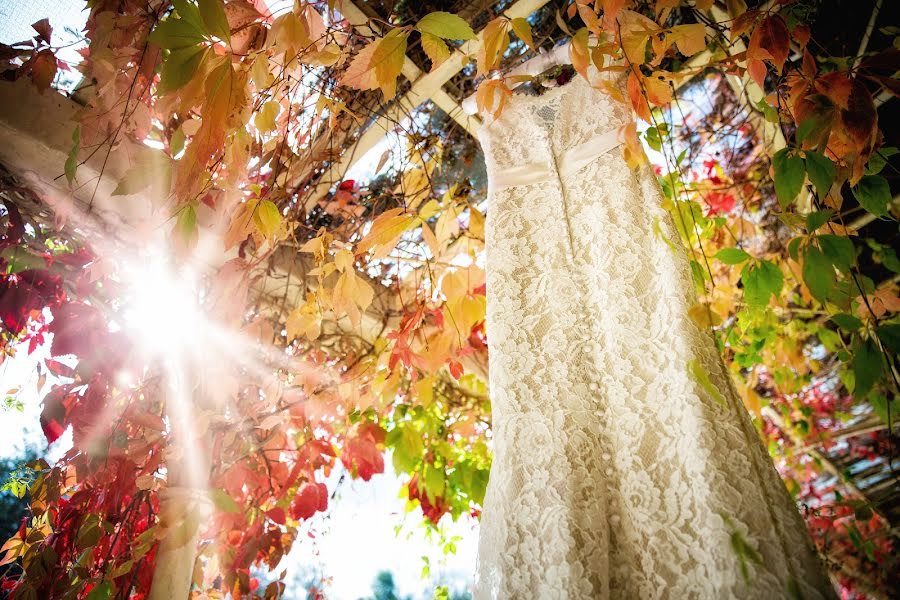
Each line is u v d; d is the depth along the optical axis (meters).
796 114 0.95
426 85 1.69
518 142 1.32
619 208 1.12
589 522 0.83
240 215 1.21
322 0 1.25
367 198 2.04
